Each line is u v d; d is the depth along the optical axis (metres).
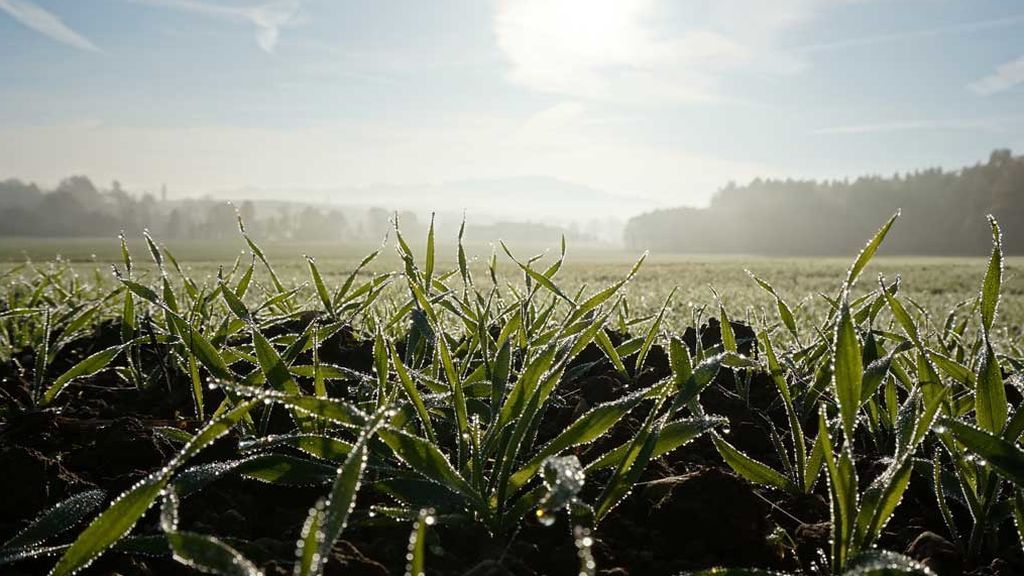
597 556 1.38
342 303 2.93
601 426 1.38
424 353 2.24
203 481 1.30
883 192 125.00
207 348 1.82
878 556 1.10
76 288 4.34
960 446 1.44
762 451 1.98
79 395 2.39
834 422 1.77
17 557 1.21
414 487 1.41
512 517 1.39
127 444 1.76
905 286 22.03
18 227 157.50
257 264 27.22
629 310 5.37
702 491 1.51
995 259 1.36
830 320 2.28
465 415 1.47
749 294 11.52
